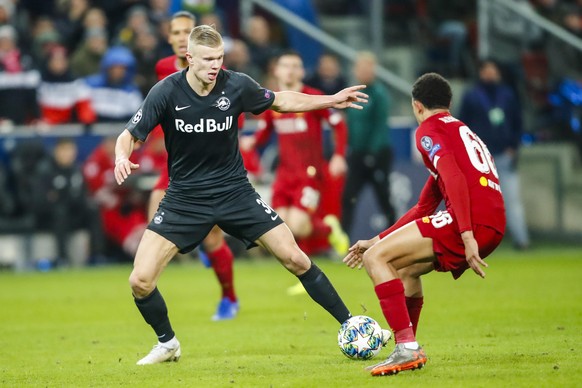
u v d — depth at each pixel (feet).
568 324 108.06
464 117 202.28
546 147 222.69
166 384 77.00
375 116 188.55
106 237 197.36
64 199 193.88
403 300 78.28
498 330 105.19
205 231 87.66
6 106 202.08
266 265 198.49
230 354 94.07
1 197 193.57
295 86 139.44
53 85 201.57
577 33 240.94
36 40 214.28
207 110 85.20
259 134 146.61
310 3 238.89
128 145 84.43
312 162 146.10
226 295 122.93
